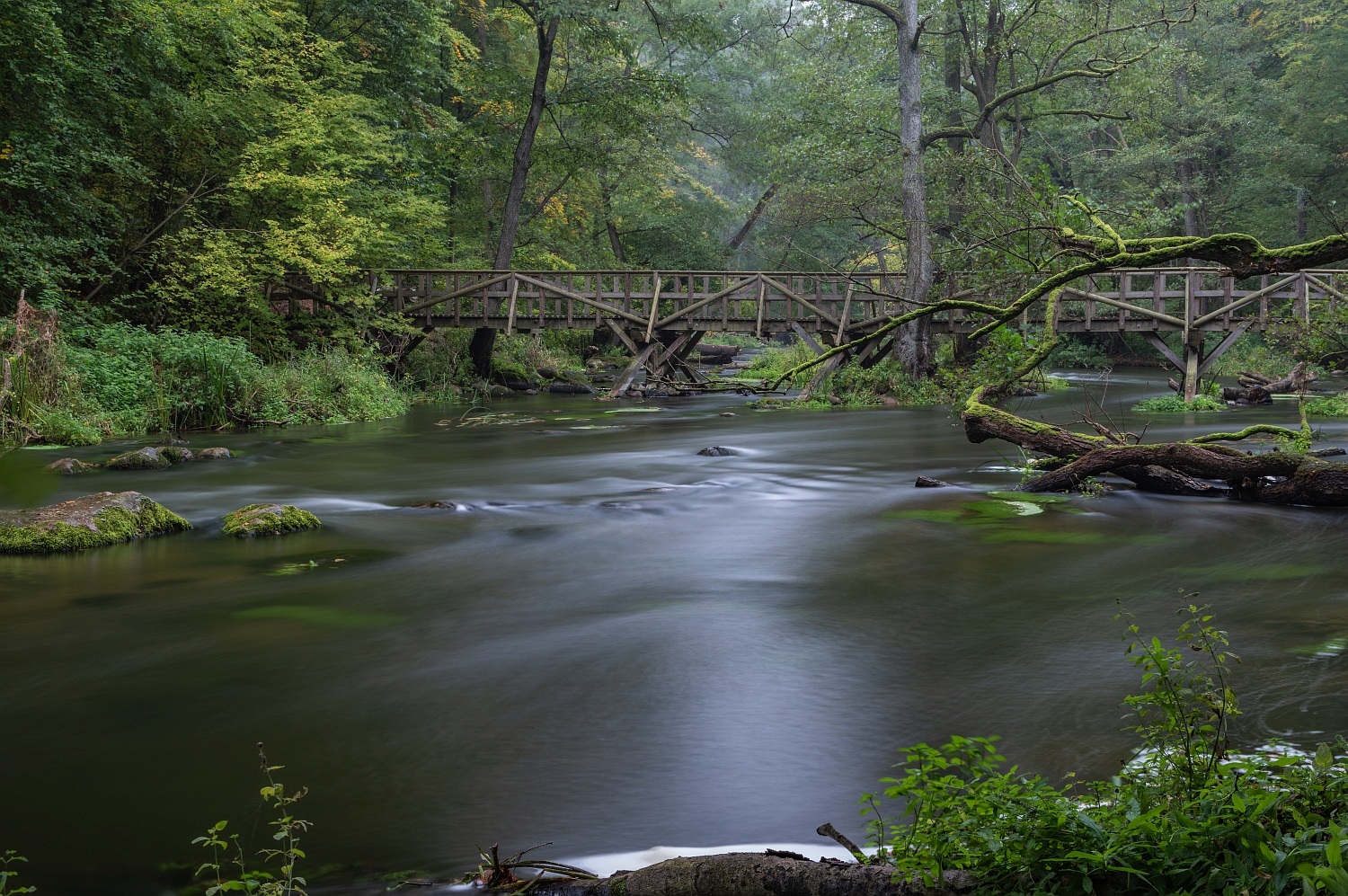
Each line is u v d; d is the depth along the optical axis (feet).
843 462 49.21
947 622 21.53
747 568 27.12
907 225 87.97
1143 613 21.88
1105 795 11.09
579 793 13.38
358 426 66.59
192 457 49.62
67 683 18.20
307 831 12.44
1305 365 55.36
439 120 101.81
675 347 89.61
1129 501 36.65
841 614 22.30
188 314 72.59
